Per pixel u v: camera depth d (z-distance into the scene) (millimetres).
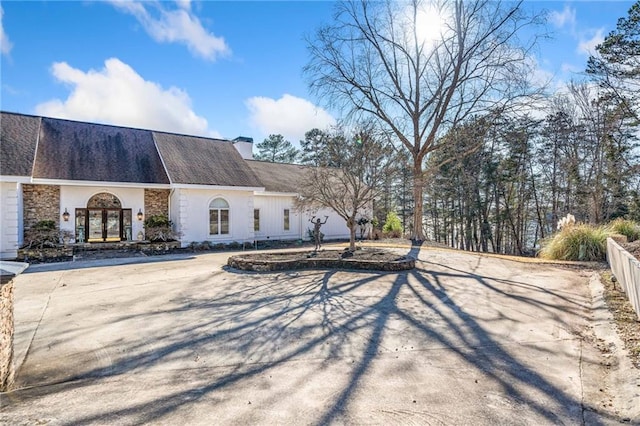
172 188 17453
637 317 5699
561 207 27500
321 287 8742
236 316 6453
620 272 7738
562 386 3768
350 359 4559
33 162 14422
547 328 5750
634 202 22359
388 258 11719
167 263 12875
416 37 19703
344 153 12477
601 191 23328
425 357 4609
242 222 19219
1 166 13508
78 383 3928
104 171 16359
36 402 3422
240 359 4590
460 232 33688
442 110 18922
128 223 17359
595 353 4699
